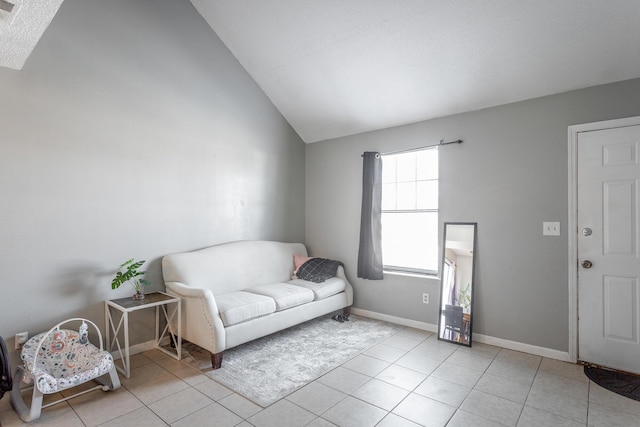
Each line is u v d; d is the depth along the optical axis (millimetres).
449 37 2861
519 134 3143
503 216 3223
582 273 2842
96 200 2898
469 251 3381
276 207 4504
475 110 3396
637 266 2623
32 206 2570
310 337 3496
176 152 3455
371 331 3672
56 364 2447
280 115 4570
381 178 4109
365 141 4258
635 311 2633
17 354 2494
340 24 3135
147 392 2416
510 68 2910
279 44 3613
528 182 3096
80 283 2803
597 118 2775
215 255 3566
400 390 2436
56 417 2123
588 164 2812
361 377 2635
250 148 4184
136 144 3154
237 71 4043
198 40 3658
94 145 2889
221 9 3531
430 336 3525
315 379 2602
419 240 3893
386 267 4164
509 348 3182
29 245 2559
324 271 4129
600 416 2115
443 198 3590
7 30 1973
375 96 3717
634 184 2633
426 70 3219
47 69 2641
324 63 3605
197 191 3629
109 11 2990
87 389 2453
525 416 2123
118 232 3029
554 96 2969
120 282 2777
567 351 2912
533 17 2516
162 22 3359
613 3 2283
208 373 2707
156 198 3293
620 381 2553
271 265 4039
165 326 3326
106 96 2961
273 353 3094
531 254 3078
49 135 2650
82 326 2549
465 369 2770
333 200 4570
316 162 4773
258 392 2412
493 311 3277
